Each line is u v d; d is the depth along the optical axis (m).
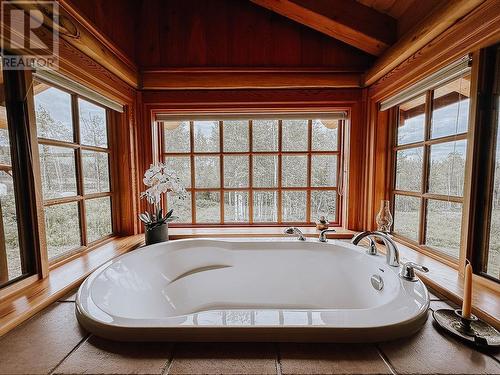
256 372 0.59
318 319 0.71
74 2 1.11
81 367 0.60
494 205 0.96
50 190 1.18
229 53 1.69
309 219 1.97
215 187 1.96
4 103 0.91
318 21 1.49
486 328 0.72
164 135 1.93
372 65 1.62
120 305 1.03
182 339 0.68
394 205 1.66
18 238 0.97
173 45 1.68
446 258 1.21
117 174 1.69
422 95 1.38
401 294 0.88
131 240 1.62
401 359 0.63
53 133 1.19
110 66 1.39
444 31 1.09
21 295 0.89
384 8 1.44
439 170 1.28
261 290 1.53
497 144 0.94
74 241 1.34
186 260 1.50
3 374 0.58
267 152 1.92
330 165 1.93
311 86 1.71
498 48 0.92
